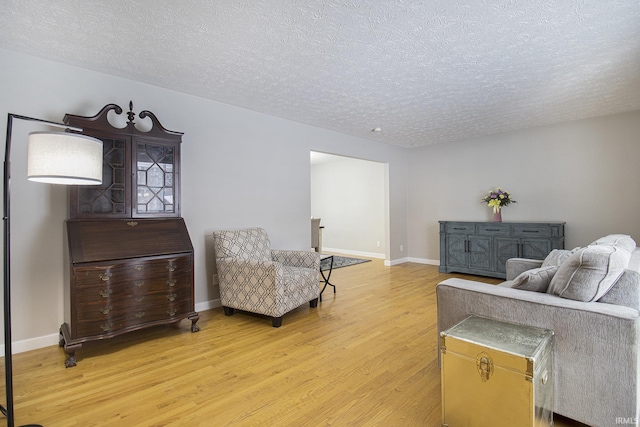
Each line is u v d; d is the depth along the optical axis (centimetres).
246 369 221
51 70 265
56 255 267
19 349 251
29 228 256
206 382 204
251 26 216
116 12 199
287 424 164
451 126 479
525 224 464
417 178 639
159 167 291
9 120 155
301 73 291
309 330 292
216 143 363
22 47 244
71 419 168
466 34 227
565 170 465
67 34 225
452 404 154
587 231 449
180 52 252
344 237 823
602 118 435
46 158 162
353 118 433
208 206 357
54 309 267
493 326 165
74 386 200
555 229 439
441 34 227
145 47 244
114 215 265
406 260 657
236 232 350
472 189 562
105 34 226
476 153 555
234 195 379
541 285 182
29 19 206
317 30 221
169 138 295
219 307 365
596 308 149
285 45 242
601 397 145
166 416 171
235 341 269
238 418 169
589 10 199
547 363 147
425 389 195
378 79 304
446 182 596
